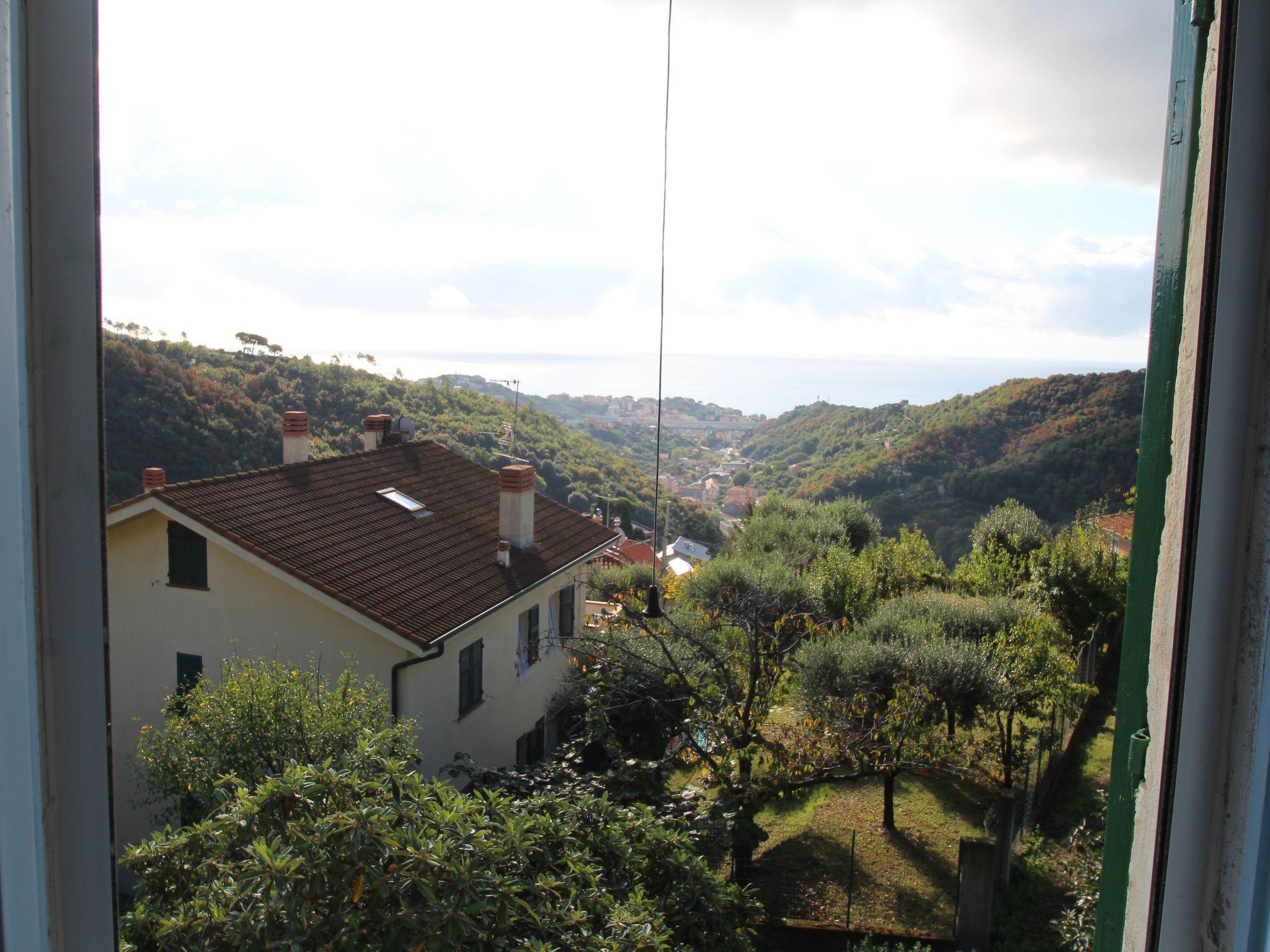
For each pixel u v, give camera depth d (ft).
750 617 32.40
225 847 12.78
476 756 42.06
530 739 49.06
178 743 28.22
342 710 28.19
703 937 16.48
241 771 26.61
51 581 2.42
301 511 42.39
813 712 34.04
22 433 2.26
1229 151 3.34
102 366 2.48
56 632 2.43
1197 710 3.44
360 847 11.47
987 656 35.50
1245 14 3.29
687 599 46.83
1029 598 48.19
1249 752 3.26
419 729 32.04
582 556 52.49
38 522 2.38
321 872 11.53
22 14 2.28
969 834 34.30
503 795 17.85
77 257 2.42
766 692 32.12
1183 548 3.47
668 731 31.73
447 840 12.30
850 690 33.91
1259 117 3.31
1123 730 3.93
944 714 34.35
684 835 18.54
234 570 37.86
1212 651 3.40
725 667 30.25
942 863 32.12
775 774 29.35
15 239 2.23
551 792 19.35
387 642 36.42
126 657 39.32
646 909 14.40
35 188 2.35
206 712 27.96
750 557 58.70
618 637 35.63
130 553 38.99
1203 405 3.41
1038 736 34.55
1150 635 3.76
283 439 48.98
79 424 2.43
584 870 14.44
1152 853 3.61
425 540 45.37
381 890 11.49
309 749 26.91
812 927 27.96
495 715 44.09
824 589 49.60
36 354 2.36
